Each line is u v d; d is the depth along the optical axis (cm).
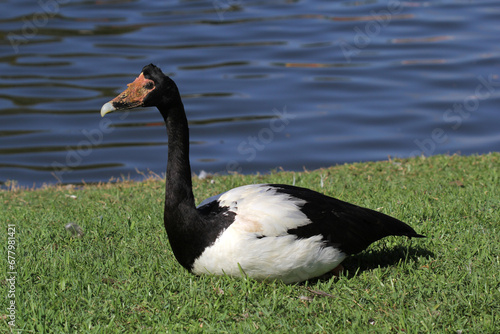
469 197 998
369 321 682
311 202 756
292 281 756
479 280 741
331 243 742
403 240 861
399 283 738
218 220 738
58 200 1146
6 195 1232
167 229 756
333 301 717
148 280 765
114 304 715
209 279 762
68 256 822
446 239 855
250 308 708
